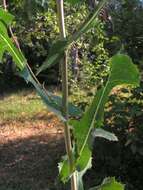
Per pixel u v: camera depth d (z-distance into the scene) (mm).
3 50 2070
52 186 7094
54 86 12570
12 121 10844
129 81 2094
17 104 12312
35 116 11047
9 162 8164
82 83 7762
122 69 2080
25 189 7156
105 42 7234
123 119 6344
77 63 8047
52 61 1989
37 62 12570
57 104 2037
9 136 9641
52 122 10547
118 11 6977
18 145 8961
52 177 7492
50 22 8297
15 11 5395
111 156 6652
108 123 6422
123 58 2061
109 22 7074
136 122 6312
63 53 1986
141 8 7047
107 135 2143
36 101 12430
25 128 10258
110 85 2125
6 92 13711
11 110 11664
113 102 6395
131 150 6355
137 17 6832
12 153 8539
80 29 1977
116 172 6691
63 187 6852
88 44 7969
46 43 9164
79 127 2146
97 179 6688
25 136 9570
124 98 6449
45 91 2055
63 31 1998
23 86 14039
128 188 6469
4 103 12562
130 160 6605
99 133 2139
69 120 2113
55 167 7840
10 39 2037
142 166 6570
